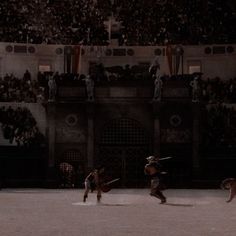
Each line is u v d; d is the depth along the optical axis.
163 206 31.95
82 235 18.48
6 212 27.69
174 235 18.45
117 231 19.58
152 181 34.78
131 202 35.97
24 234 18.73
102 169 35.81
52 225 21.56
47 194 46.03
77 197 41.62
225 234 18.78
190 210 28.91
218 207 31.11
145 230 19.88
